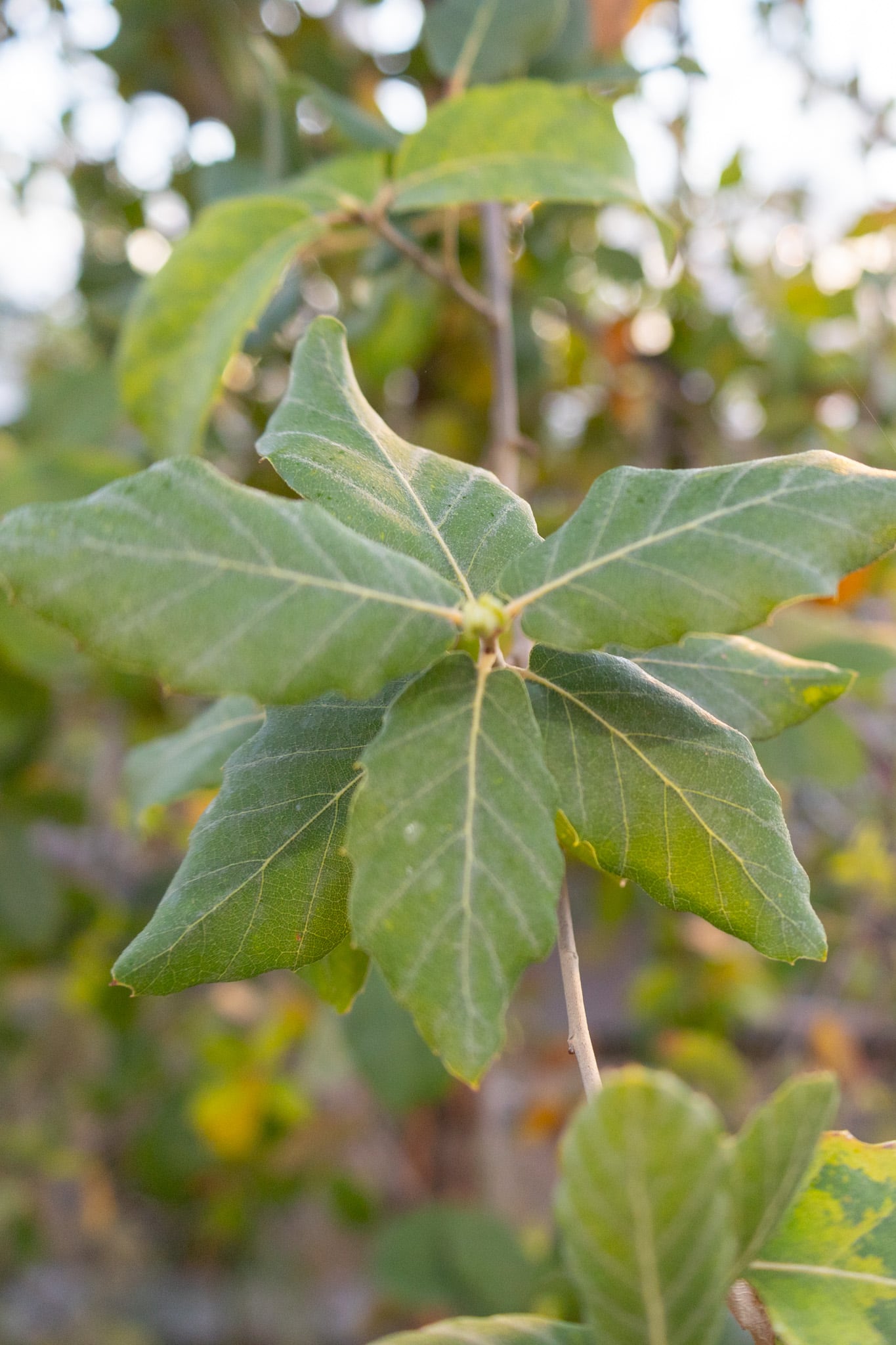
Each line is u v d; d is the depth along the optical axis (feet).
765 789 0.90
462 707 0.83
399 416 2.97
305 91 1.85
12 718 2.50
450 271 1.56
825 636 2.03
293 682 0.78
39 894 2.69
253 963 0.89
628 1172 0.71
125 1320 4.32
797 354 2.78
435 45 1.78
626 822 0.90
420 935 0.79
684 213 2.68
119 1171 4.22
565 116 1.37
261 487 2.21
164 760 1.37
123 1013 3.22
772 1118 0.76
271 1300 4.48
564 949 0.90
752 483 0.84
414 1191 3.16
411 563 0.83
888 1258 0.86
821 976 3.46
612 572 0.83
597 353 2.91
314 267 2.43
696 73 1.82
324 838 0.90
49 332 3.74
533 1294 2.19
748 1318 0.87
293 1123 3.53
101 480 2.06
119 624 0.77
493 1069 3.03
